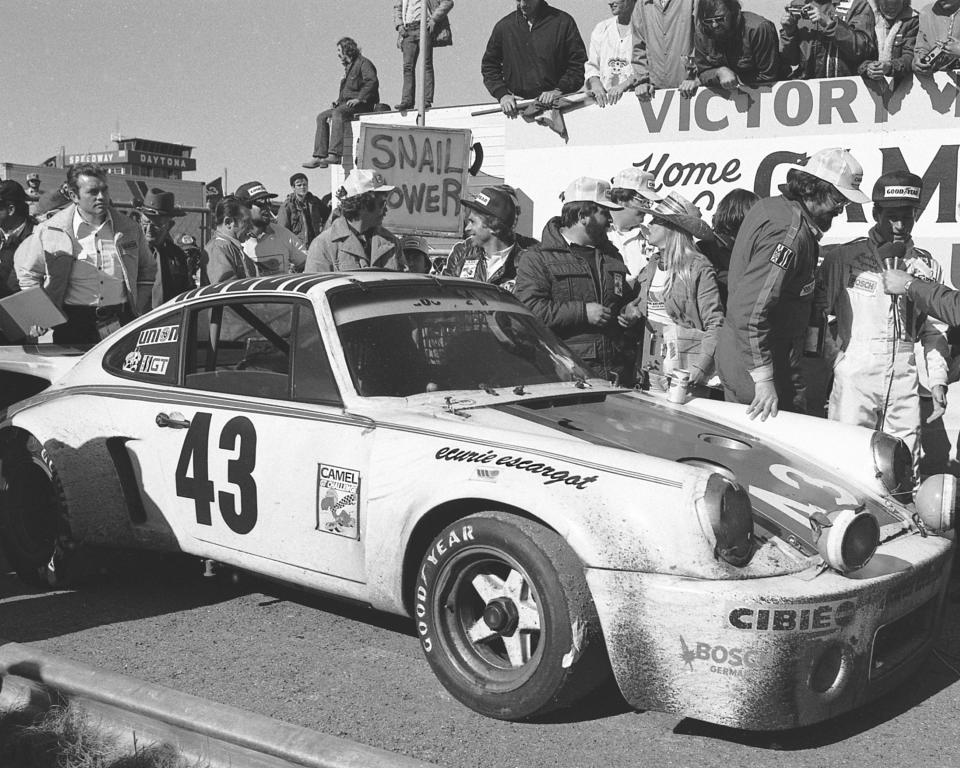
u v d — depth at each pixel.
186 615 4.04
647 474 2.89
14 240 7.16
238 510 3.77
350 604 3.87
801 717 2.74
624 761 2.81
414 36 10.37
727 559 2.75
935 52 5.33
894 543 3.14
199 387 4.01
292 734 2.58
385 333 3.77
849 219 5.69
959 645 3.71
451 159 7.02
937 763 2.81
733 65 5.86
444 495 3.12
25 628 3.91
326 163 11.00
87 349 5.12
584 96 6.27
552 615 2.86
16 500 4.45
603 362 4.98
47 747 2.75
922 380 5.47
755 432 3.86
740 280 4.37
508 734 2.97
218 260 6.56
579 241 5.04
